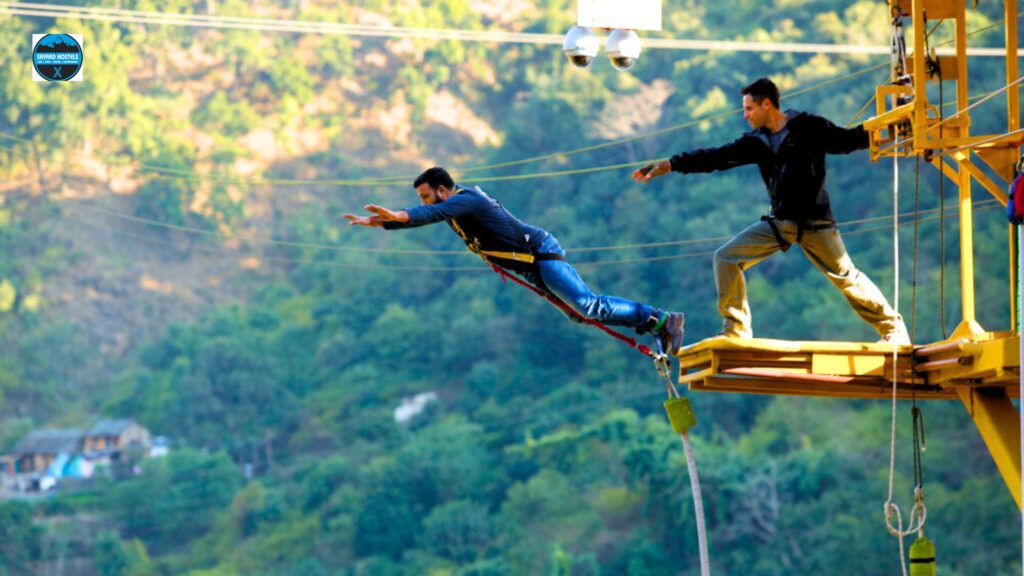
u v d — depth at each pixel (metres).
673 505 91.56
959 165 10.70
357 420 121.88
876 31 129.25
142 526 110.81
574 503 97.19
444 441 111.25
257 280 152.75
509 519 97.88
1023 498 9.59
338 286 147.75
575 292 9.77
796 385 10.59
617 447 100.69
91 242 150.75
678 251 124.12
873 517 83.44
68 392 135.50
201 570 104.31
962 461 87.25
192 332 139.25
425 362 129.75
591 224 133.88
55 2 161.88
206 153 163.25
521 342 126.38
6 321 139.25
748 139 9.96
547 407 114.69
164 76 169.62
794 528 85.44
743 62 138.12
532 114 148.88
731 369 9.87
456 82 174.88
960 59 10.41
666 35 145.88
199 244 155.12
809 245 10.05
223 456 114.81
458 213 9.59
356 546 102.31
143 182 156.62
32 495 118.50
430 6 181.38
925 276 102.31
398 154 168.50
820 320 106.75
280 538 105.62
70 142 155.25
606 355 120.06
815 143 9.88
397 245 148.38
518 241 9.73
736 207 122.69
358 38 178.88
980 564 77.31
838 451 90.00
